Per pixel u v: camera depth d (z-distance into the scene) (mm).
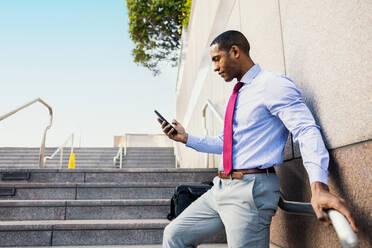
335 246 1057
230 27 3133
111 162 9422
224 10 3430
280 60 1598
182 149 7812
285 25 1534
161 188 2875
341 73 1000
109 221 2299
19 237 2100
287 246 1491
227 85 3279
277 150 1113
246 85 1200
